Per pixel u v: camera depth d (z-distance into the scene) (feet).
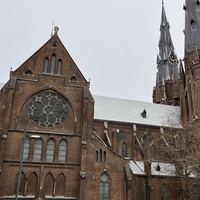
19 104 138.21
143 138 190.39
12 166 126.62
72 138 139.64
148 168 154.30
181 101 226.79
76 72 154.30
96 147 144.77
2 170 123.54
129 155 184.44
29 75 145.48
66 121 143.23
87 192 131.54
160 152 190.70
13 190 123.13
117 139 183.11
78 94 150.00
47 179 129.90
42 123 139.44
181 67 239.30
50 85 146.61
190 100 215.31
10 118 133.80
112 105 211.00
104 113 197.77
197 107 201.46
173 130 173.37
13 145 130.11
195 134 140.46
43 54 153.17
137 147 183.32
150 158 180.55
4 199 119.34
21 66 146.00
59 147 137.18
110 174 141.69
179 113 232.53
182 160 130.11
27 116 138.21
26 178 126.31
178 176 146.92
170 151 156.56
